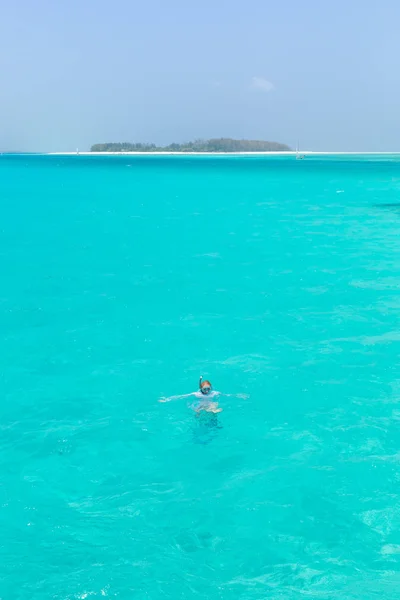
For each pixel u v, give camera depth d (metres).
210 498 9.04
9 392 12.90
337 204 54.56
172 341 16.08
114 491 9.26
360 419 11.57
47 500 9.01
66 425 11.45
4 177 101.75
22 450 10.50
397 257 27.89
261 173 120.94
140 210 49.78
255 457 10.25
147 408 12.15
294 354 15.05
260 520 8.48
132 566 7.54
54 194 66.62
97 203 55.97
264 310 19.00
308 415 11.77
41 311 18.98
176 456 10.32
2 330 17.02
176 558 7.70
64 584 7.24
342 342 15.88
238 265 26.19
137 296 20.83
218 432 11.14
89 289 21.88
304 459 10.15
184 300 20.28
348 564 7.61
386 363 14.39
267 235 35.34
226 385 13.23
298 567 7.54
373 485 9.34
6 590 7.12
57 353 15.20
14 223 40.69
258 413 11.87
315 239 33.66
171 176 109.12
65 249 30.56
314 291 21.36
